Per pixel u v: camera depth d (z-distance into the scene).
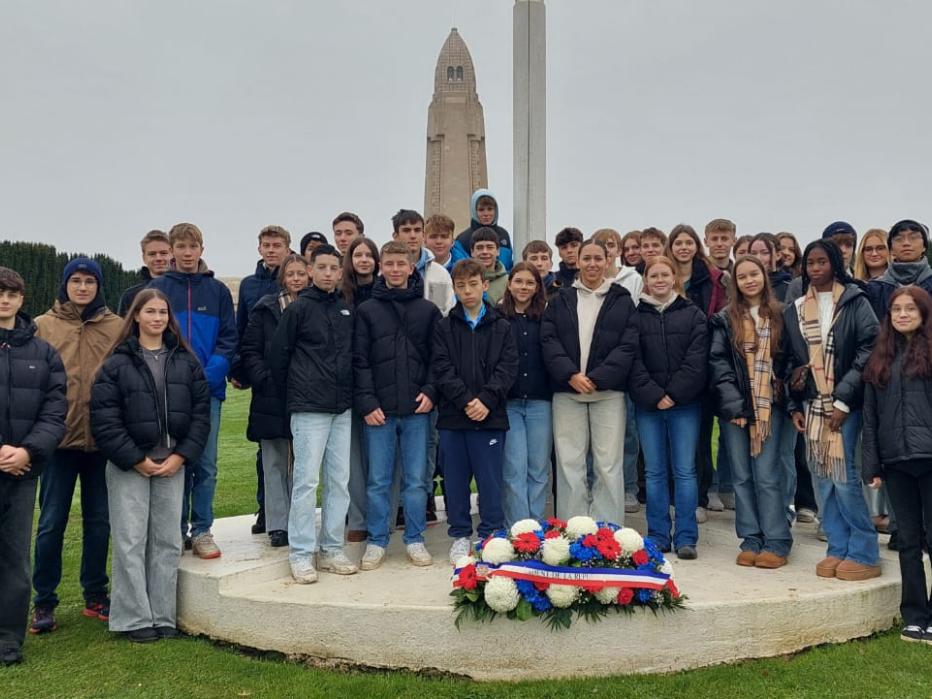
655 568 3.83
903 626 4.16
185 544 4.95
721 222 6.05
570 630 3.72
